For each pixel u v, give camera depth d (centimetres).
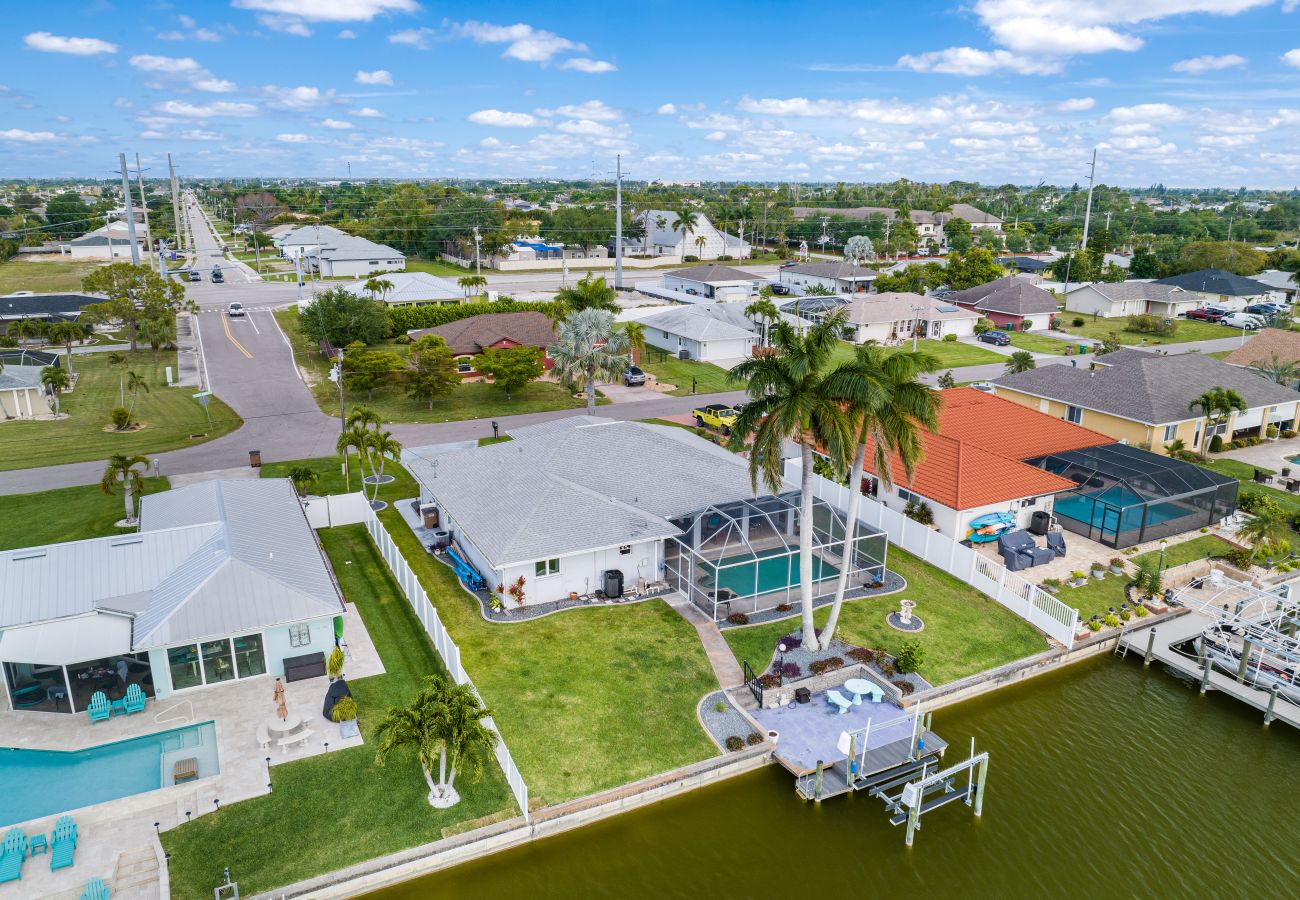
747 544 3834
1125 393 6034
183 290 9819
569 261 16750
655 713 2952
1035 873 2409
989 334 10181
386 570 4038
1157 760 2919
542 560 3538
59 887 2152
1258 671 3294
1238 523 4797
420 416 6625
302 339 9244
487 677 3106
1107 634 3606
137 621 3005
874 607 3766
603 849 2427
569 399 7225
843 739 2631
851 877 2375
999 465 4622
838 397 2934
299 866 2236
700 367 8512
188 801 2462
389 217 18200
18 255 17112
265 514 3869
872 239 19162
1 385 6250
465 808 2467
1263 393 6372
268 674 3128
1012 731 3055
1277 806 2709
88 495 4816
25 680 2880
